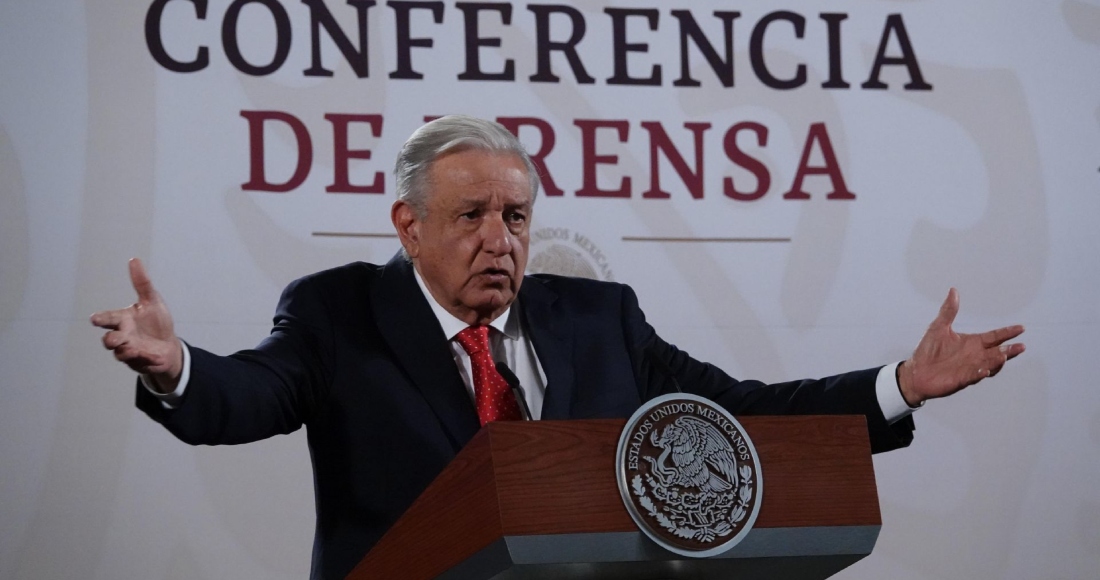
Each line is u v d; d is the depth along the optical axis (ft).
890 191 38.55
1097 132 39.60
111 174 35.06
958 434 37.06
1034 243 38.70
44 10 35.40
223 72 36.19
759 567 16.20
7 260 33.99
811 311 37.63
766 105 38.52
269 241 35.73
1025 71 39.68
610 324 22.77
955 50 39.58
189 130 35.73
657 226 37.42
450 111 37.27
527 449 14.82
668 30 38.52
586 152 37.55
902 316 37.93
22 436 33.24
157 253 35.01
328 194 36.27
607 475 15.10
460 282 20.93
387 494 19.92
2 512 32.86
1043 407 37.58
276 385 19.92
